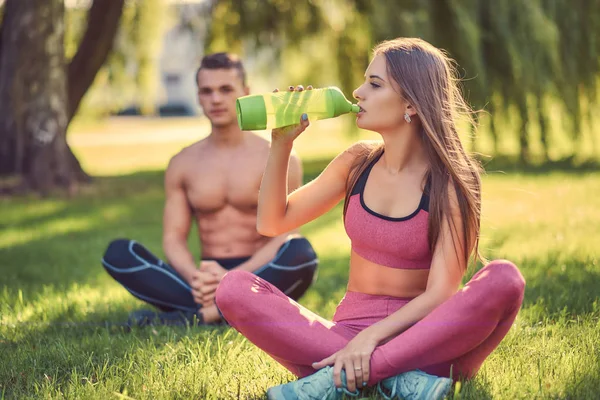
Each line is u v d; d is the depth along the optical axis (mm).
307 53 13297
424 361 2223
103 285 4742
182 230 3910
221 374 2604
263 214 2590
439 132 2385
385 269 2473
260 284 2383
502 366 2592
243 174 3793
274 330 2326
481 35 11320
